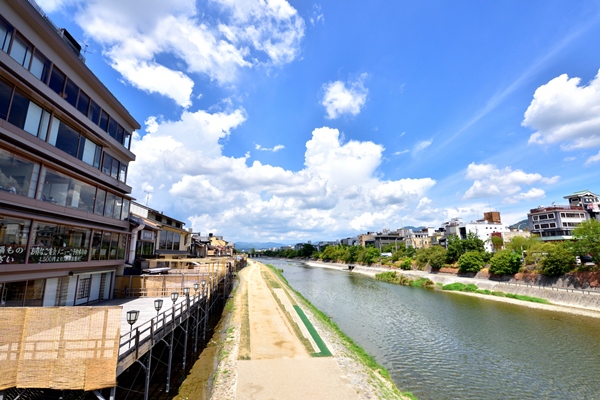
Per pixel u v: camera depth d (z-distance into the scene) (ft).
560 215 227.40
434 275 199.93
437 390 52.29
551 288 129.08
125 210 76.38
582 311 107.14
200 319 71.31
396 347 73.31
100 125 65.31
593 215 230.68
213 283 89.86
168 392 43.37
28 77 45.14
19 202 43.37
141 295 73.92
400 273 218.38
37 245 46.98
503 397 50.39
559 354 68.49
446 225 359.05
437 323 94.79
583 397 50.47
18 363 27.20
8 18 42.27
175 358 57.47
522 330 86.63
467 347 73.31
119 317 28.84
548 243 141.38
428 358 66.44
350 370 50.21
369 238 467.11
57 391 31.63
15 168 43.14
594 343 75.00
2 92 41.09
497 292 143.54
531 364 63.31
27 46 45.70
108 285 70.79
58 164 52.42
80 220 58.08
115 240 71.00
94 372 27.68
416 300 133.90
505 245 203.92
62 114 51.98
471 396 50.52
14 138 42.60
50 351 27.63
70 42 62.08
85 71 57.72
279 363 51.83
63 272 53.72
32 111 46.34
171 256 135.33
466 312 109.60
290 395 40.60
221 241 351.05
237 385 43.34
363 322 96.07
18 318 27.61
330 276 249.96
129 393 42.32
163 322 42.60
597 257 121.70
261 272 236.84
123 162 76.33
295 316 88.33
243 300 114.52
